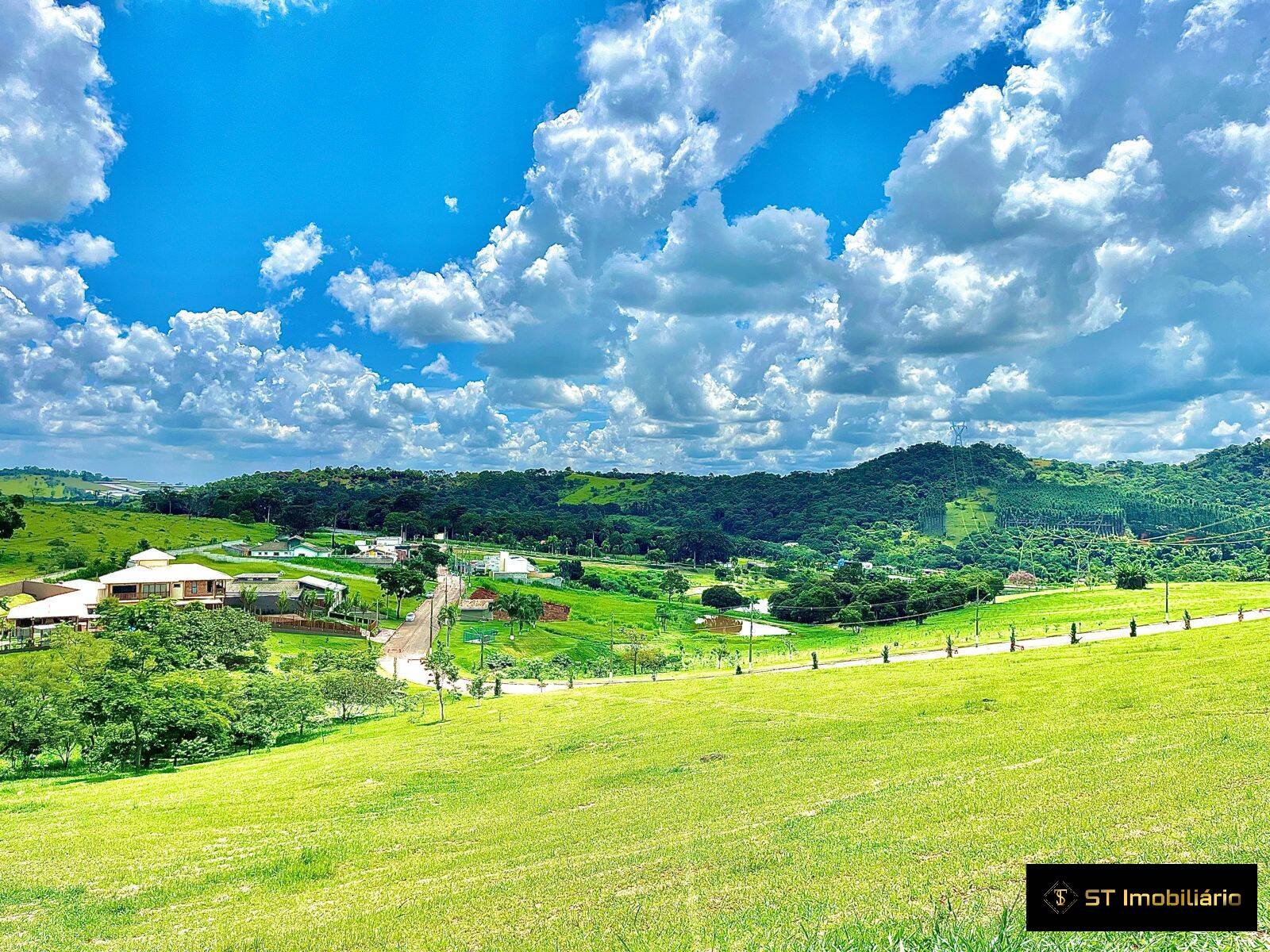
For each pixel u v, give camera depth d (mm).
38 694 85562
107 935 25812
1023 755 34844
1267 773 24031
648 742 59031
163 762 79375
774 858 23266
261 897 28750
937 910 15344
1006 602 189750
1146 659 65375
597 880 24172
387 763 62500
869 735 49438
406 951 19391
